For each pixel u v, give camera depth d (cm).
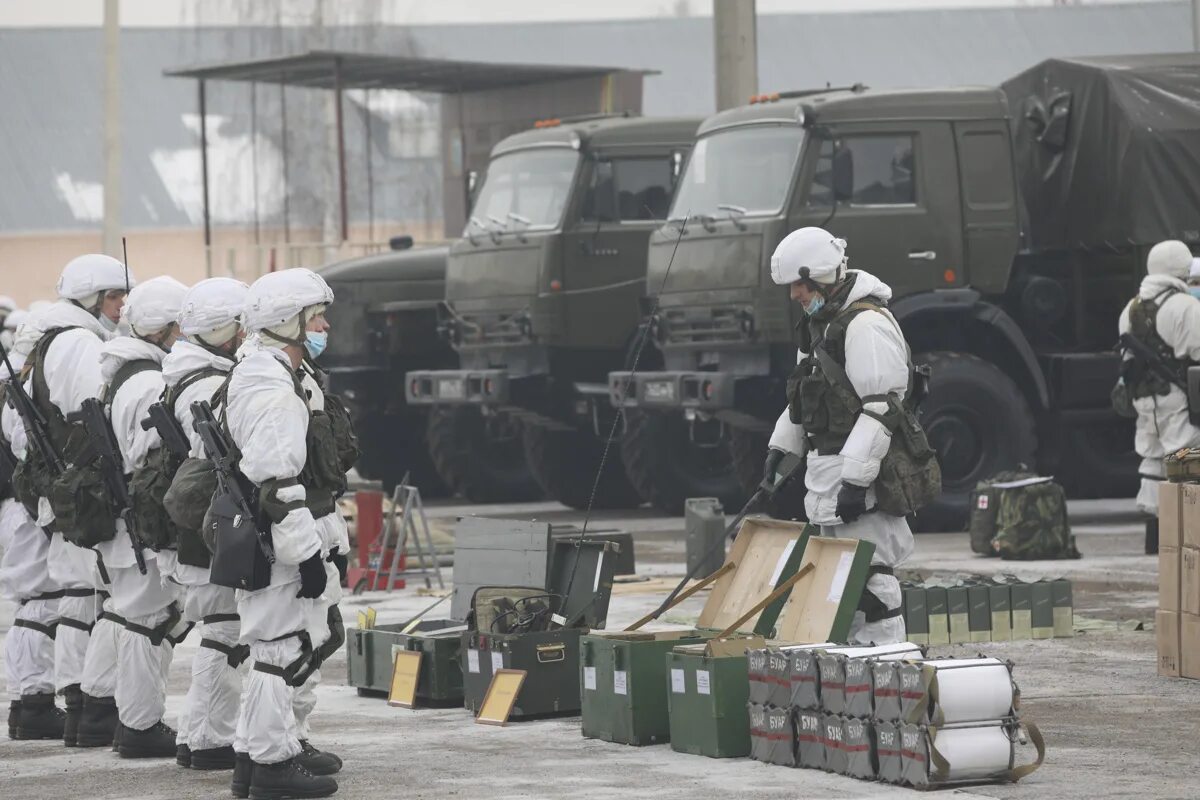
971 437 5422
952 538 5294
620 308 6044
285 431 2364
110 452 2741
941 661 2358
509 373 6153
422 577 4850
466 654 3039
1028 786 2336
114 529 2738
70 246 17025
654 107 18312
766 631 2745
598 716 2766
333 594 2494
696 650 2645
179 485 2483
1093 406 5634
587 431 6556
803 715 2492
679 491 6125
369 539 4791
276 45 18138
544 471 6544
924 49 19075
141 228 16875
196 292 2598
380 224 15625
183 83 18300
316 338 2441
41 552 2988
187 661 3616
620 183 6044
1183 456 3159
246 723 2436
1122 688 3058
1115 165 5419
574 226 5997
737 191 5397
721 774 2470
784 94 5562
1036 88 5625
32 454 2877
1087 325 5656
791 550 2769
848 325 2817
